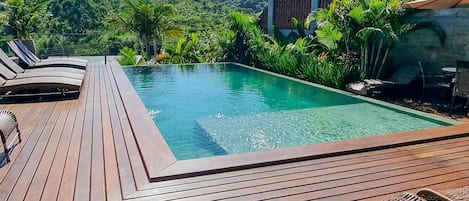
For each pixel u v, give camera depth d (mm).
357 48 9500
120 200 2623
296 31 14609
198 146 5059
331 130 5672
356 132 5555
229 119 6484
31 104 5656
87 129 4281
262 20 17281
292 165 3352
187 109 7520
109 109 5289
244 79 11281
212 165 3219
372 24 8664
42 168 3150
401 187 2926
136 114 4875
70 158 3383
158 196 2703
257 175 3115
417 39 8688
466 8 7449
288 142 5121
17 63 8539
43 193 2705
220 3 41125
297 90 9367
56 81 6184
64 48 16062
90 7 32781
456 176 3168
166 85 10344
